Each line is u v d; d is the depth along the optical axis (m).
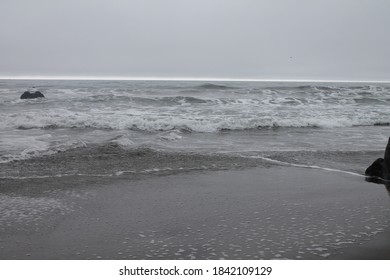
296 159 9.59
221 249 4.37
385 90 35.62
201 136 13.46
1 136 12.53
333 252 4.29
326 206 5.93
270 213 5.58
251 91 32.31
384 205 5.99
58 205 5.90
